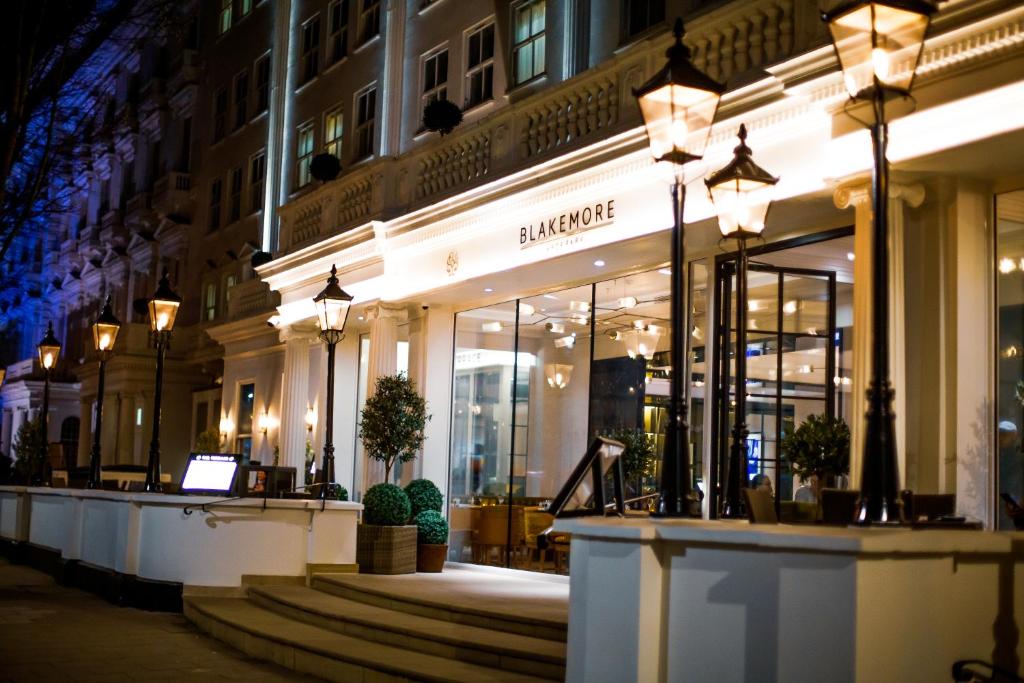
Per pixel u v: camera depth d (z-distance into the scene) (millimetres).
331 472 16859
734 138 12219
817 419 11508
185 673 11242
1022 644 6723
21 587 18125
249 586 15297
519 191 15648
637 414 15203
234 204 30984
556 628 10781
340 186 21203
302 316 22484
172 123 35750
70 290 46219
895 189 10578
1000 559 6672
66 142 30062
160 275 35719
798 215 12414
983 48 9492
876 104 6605
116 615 15055
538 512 16609
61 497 20000
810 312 12828
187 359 32938
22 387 47344
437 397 19359
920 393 10734
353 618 12258
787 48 12047
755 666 6223
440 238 17766
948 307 10609
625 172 13883
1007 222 10672
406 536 16328
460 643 10703
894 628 6035
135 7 32844
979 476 10438
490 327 18656
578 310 16625
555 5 17625
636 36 16000
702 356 14141
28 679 10633
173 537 15492
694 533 6484
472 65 19781
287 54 27672
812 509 9016
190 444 33188
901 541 6008
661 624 6672
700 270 14328
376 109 22781
